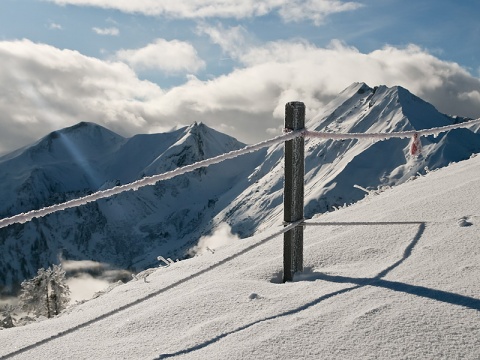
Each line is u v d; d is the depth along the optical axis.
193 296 3.87
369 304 3.02
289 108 4.11
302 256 4.14
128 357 2.99
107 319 3.89
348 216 5.94
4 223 2.72
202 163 3.38
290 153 4.06
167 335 3.23
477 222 4.21
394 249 4.09
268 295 3.62
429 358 2.34
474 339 2.44
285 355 2.58
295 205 4.11
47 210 2.87
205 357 2.74
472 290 2.95
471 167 7.07
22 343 3.62
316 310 3.11
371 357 2.43
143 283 5.59
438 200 5.19
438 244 3.90
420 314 2.76
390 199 6.31
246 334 2.94
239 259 5.13
